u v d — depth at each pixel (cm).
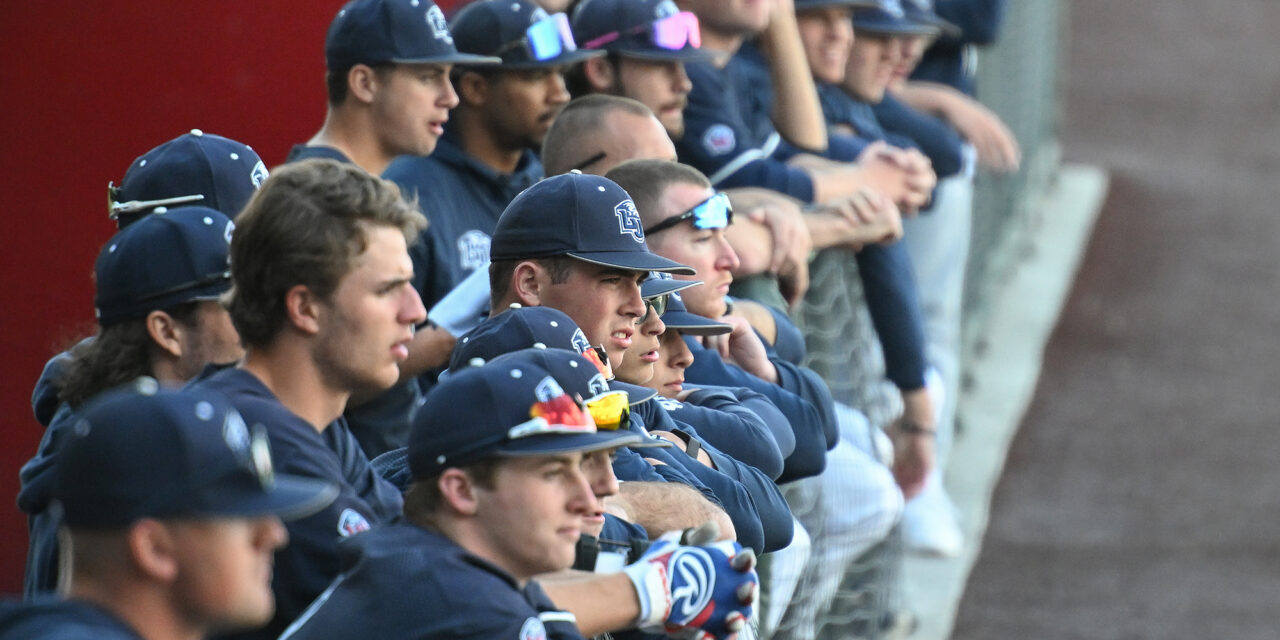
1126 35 7412
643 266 1197
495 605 834
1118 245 4688
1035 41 4719
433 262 1612
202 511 679
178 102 1783
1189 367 3847
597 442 871
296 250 936
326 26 1981
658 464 1184
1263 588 2703
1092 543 2886
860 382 2197
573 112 1559
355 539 870
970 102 3000
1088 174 5388
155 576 679
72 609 674
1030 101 4659
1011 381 3706
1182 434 3438
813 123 2158
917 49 2628
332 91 1567
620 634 1057
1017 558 2808
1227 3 8006
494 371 877
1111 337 4012
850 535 1886
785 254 1761
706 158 1931
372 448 1391
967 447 3331
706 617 954
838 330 2066
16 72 1636
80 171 1698
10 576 1678
